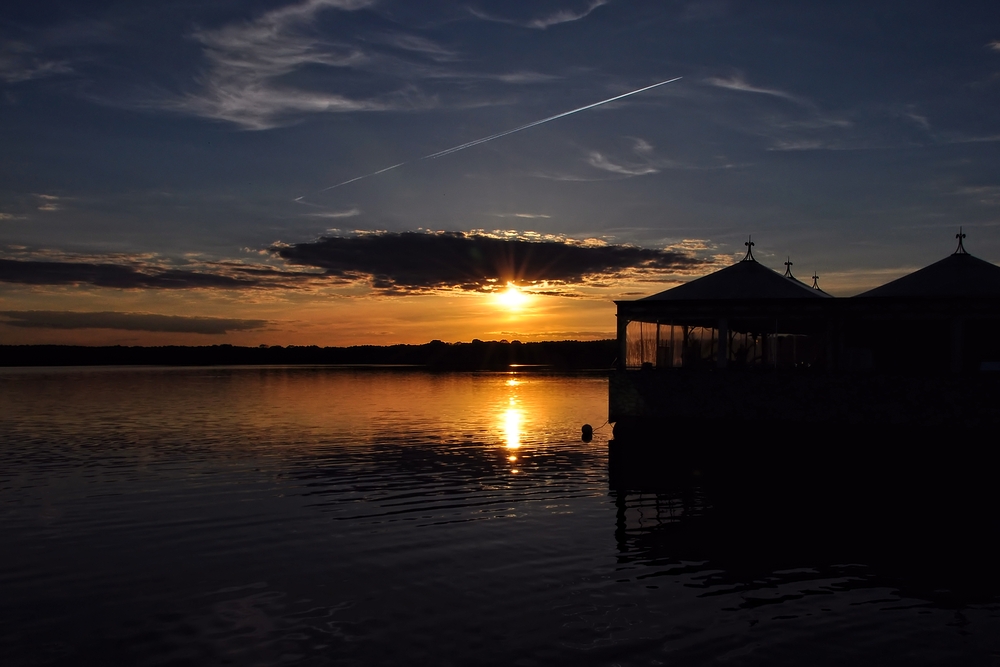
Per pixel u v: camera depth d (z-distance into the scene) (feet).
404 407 180.45
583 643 34.83
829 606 40.04
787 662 32.96
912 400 90.48
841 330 98.27
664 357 116.16
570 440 114.11
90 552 50.67
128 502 66.90
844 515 62.13
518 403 196.24
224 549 51.24
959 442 88.22
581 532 56.13
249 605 40.04
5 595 41.91
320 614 38.63
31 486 74.64
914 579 44.73
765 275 115.55
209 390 252.83
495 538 54.19
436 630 36.40
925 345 105.29
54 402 191.72
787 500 69.00
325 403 192.75
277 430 127.13
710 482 78.02
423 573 45.65
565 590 42.45
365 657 33.24
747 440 98.48
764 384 97.86
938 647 34.71
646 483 77.15
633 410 104.37
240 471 83.97
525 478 80.02
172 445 106.73
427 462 91.15
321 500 67.87
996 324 102.58
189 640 35.27
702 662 32.89
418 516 61.41
